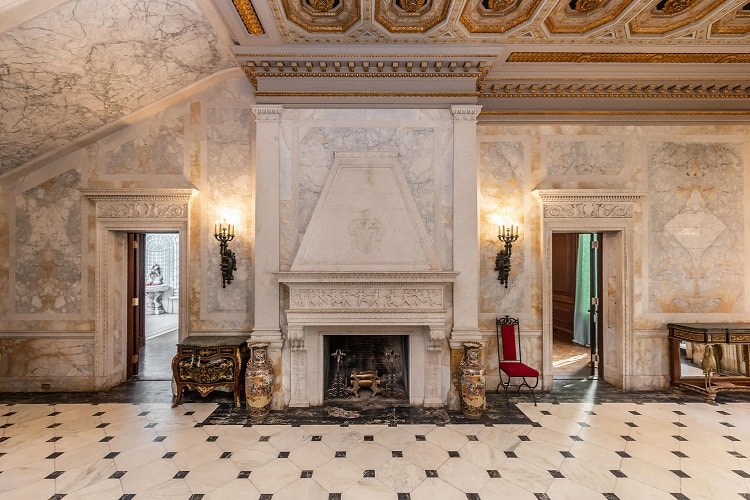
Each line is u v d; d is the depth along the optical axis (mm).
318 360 4879
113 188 5465
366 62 4707
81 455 3701
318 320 4652
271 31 4289
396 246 4727
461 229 4816
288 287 4855
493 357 5578
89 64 4207
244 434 4125
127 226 5527
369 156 4816
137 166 5496
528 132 5688
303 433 4148
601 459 3646
